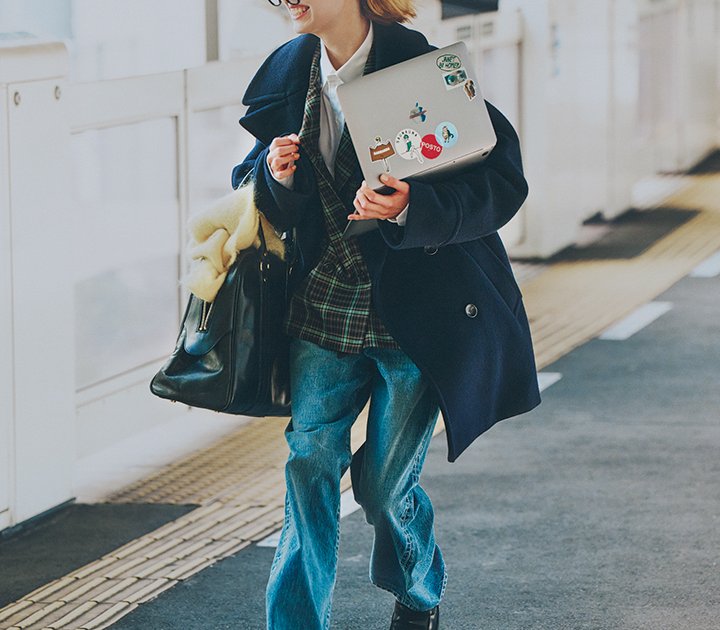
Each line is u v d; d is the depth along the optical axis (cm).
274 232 768
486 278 758
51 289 1127
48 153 1116
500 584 974
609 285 2112
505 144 738
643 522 1102
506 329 759
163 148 1429
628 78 2694
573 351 1722
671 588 959
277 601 772
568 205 2405
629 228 2591
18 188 1087
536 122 2286
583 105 2516
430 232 703
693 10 3319
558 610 926
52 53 1113
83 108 1241
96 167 1358
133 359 1374
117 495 1209
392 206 698
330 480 773
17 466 1099
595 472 1242
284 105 750
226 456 1341
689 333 1808
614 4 2622
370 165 702
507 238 2261
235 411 773
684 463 1266
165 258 1441
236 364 755
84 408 1250
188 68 1441
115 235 1372
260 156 758
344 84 707
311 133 740
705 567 999
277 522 1127
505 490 1195
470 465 1274
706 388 1544
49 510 1141
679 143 3262
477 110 713
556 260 2317
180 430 1441
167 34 1578
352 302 749
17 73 1078
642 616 912
